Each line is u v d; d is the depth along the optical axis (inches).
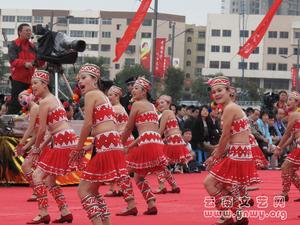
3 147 661.9
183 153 704.4
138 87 524.1
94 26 4092.0
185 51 4352.9
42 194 442.9
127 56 3976.4
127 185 478.9
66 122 451.8
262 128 984.9
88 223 444.5
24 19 4124.0
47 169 442.0
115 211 505.0
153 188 693.3
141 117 518.9
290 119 570.3
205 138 937.5
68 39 668.1
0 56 2672.2
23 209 508.4
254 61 4126.5
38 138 452.4
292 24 4106.8
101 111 391.2
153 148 515.8
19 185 670.5
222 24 4138.8
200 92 3154.5
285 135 574.6
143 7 1176.8
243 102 2795.3
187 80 3550.7
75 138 451.8
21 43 689.6
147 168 512.7
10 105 703.1
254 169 422.9
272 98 1031.6
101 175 386.3
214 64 4148.6
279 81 4099.4
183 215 482.6
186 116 954.1
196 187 704.4
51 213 486.3
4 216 471.2
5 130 665.6
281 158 1025.5
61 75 709.9
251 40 1326.3
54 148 447.2
